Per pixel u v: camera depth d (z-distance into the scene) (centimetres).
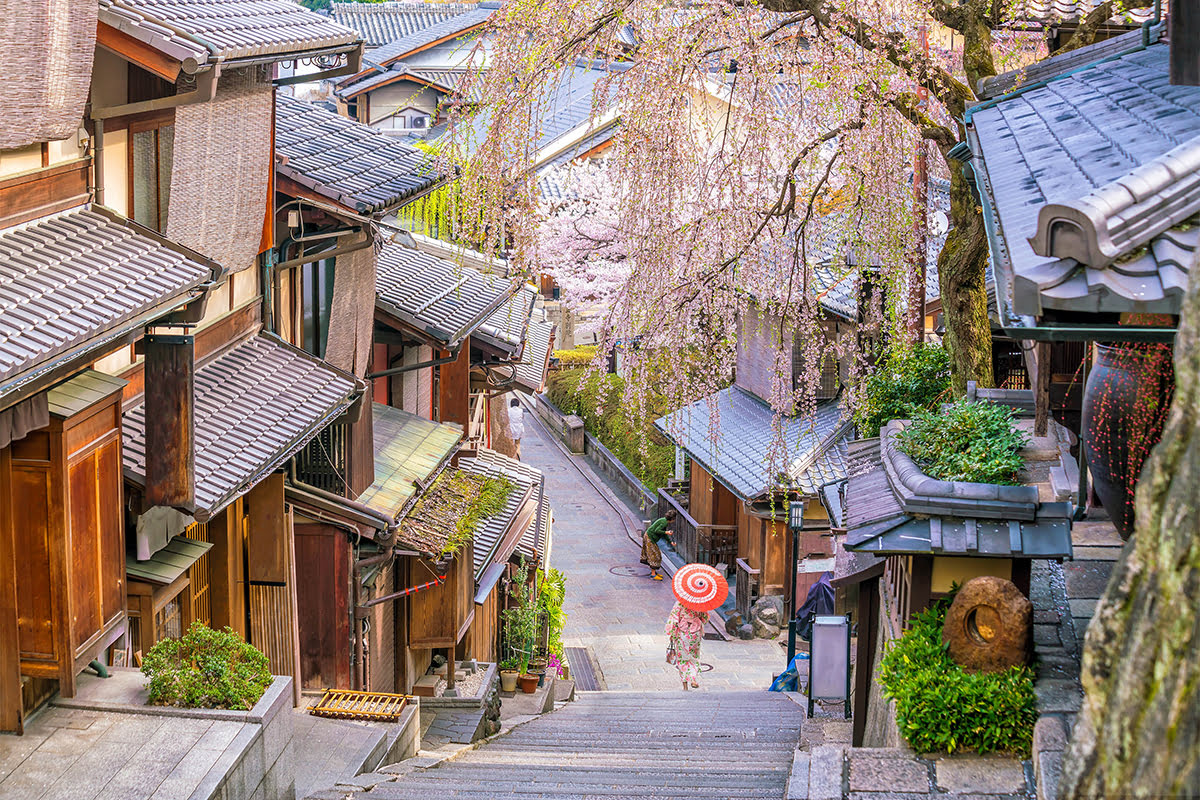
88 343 772
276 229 1346
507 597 2036
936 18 1273
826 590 2094
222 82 1102
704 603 2156
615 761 1252
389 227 1525
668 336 1271
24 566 808
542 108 1226
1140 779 291
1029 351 1194
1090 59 1123
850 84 1249
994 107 1036
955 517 824
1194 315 327
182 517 998
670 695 2062
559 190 3381
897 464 922
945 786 688
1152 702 300
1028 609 754
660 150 1183
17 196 844
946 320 1341
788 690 2059
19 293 768
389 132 4841
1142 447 693
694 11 1188
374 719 1221
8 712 820
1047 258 500
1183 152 529
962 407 960
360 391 1294
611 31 1201
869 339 1512
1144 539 339
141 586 961
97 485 853
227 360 1223
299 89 4712
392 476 1539
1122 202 492
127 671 940
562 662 2297
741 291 1297
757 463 2495
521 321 2238
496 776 1103
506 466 2055
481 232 1273
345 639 1322
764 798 948
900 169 1280
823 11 1183
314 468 1345
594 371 1312
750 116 1248
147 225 1070
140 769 786
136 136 1044
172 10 1002
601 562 3188
